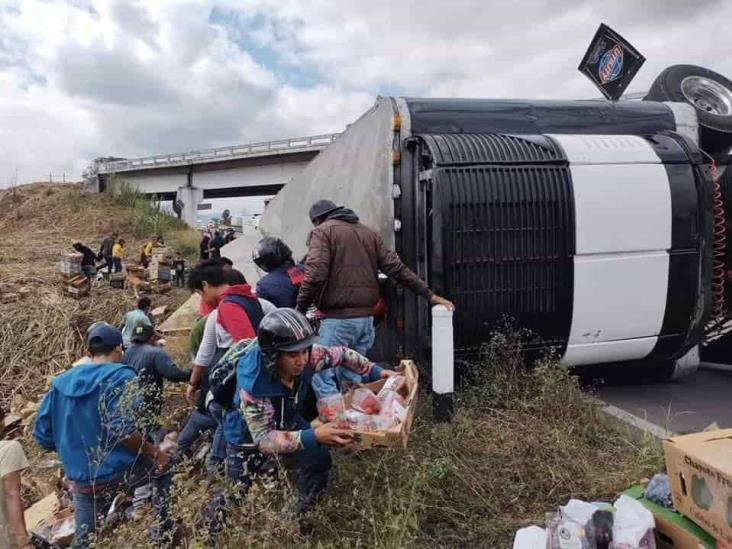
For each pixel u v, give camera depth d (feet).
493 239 14.98
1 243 86.12
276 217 32.63
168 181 169.27
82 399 10.51
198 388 14.05
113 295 46.06
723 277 18.11
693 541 7.56
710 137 19.83
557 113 18.11
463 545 9.57
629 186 15.65
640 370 18.89
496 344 15.01
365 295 14.02
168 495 10.54
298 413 9.61
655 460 11.32
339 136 22.39
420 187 16.12
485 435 12.68
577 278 15.42
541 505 10.56
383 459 10.76
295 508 9.46
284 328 8.50
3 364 33.01
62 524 13.28
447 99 17.28
